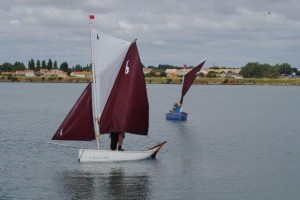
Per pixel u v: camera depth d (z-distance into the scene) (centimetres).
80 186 3497
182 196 3291
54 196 3250
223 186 3553
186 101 16225
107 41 4228
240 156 4762
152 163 4281
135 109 4322
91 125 4181
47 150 5009
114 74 4253
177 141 5828
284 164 4366
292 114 10681
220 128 7444
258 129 7338
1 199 3172
